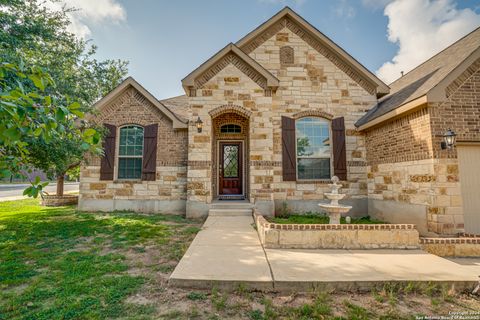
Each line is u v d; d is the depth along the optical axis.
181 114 10.72
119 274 3.91
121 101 9.92
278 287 3.41
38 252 4.92
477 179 6.11
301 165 9.53
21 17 6.75
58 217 8.39
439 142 6.10
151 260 4.52
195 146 8.63
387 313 2.92
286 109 9.58
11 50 5.81
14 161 1.92
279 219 8.00
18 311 2.83
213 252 4.70
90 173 9.60
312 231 5.05
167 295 3.26
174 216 8.79
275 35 9.95
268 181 8.59
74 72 9.09
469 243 4.99
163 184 9.59
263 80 8.91
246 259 4.33
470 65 5.98
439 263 4.19
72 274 3.85
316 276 3.60
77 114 1.92
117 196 9.56
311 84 9.73
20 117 1.54
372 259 4.37
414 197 6.75
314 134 9.66
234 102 8.79
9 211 9.95
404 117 7.17
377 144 8.61
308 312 2.89
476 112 6.17
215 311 2.91
